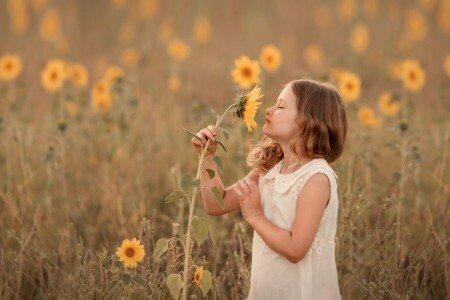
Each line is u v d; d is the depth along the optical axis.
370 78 14.34
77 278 4.63
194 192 4.04
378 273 4.92
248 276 4.66
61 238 5.64
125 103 8.23
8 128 7.85
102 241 6.16
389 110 8.66
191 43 15.51
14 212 5.67
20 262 5.14
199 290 4.62
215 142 4.16
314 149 4.04
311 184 3.89
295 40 18.11
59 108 8.73
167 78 11.43
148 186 7.11
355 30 16.56
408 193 6.49
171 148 8.22
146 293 4.35
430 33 18.05
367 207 5.71
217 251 5.49
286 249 3.80
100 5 23.59
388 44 16.56
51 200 6.62
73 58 15.91
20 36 18.47
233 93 12.05
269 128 4.10
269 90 9.81
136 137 8.27
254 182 4.09
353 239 5.36
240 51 16.20
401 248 5.20
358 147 6.18
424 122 8.92
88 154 8.00
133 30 19.25
